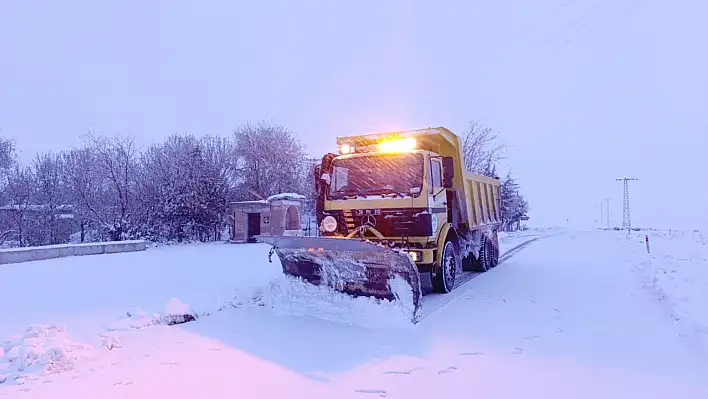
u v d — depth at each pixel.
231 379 4.13
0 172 25.41
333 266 6.77
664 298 7.18
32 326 5.53
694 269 9.68
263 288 8.05
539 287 8.64
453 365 4.43
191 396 3.75
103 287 8.94
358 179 7.73
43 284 9.45
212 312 6.89
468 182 10.03
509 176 35.47
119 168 25.78
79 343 5.17
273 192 32.81
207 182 27.11
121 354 4.91
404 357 4.70
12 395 3.81
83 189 25.50
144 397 3.74
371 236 7.31
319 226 8.04
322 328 5.91
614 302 7.09
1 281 9.89
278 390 3.86
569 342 5.10
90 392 3.87
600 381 3.95
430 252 7.10
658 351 4.72
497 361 4.52
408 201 7.18
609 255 15.28
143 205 25.75
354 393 3.77
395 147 7.90
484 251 11.40
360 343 5.22
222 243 25.28
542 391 3.76
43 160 27.59
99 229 25.20
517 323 5.98
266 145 33.59
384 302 6.32
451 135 9.12
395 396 3.70
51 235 24.36
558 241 24.23
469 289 8.59
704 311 5.96
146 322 6.15
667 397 3.60
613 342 5.07
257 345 5.18
